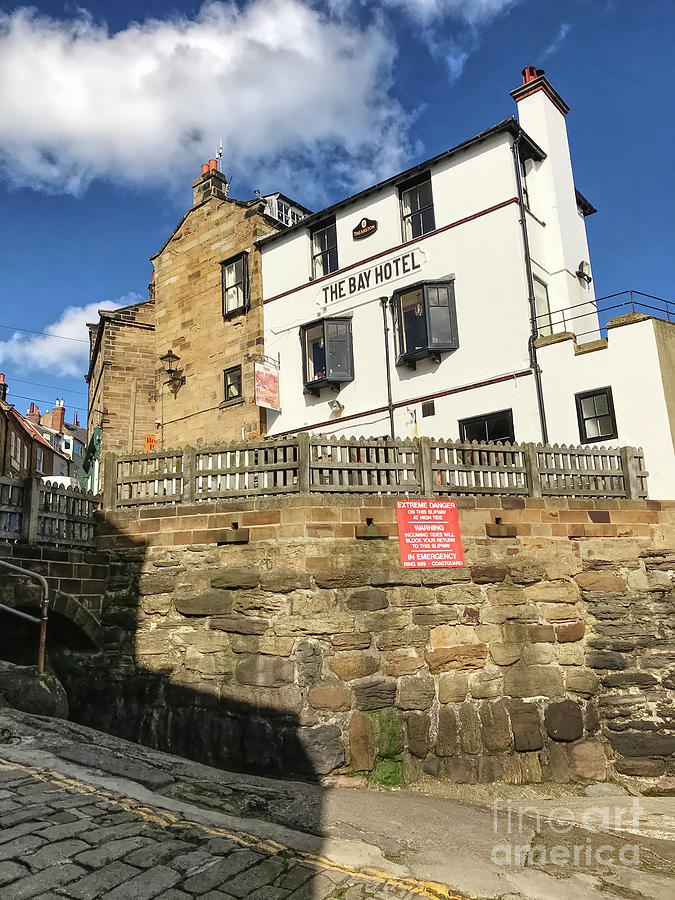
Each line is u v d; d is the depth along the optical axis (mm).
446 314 15844
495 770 9148
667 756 9680
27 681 7820
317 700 8586
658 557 11125
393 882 4430
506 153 15586
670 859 6312
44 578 8625
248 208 20297
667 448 12000
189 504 9898
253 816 5453
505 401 14609
